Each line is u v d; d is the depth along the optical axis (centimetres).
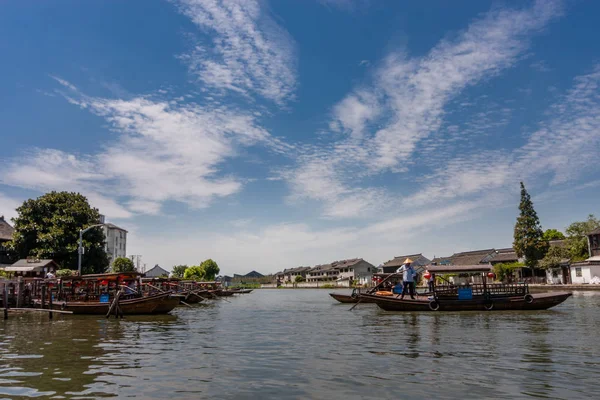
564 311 2436
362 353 1225
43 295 2578
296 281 12344
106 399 788
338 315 2536
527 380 898
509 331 1638
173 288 4172
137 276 2795
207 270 10331
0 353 1254
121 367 1055
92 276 2700
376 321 2100
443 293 2617
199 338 1576
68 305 2614
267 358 1166
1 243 4531
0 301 2745
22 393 823
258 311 3008
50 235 4144
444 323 1944
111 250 8762
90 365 1080
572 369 992
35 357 1191
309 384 886
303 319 2319
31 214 4300
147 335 1666
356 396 802
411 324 1936
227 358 1170
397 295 3045
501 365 1040
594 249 5494
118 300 2466
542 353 1189
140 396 807
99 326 1997
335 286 10519
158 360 1145
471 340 1428
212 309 3297
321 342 1446
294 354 1224
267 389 852
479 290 2648
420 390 833
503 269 6300
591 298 3450
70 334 1700
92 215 4516
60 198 4434
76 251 4281
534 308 2542
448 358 1131
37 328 1914
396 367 1032
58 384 891
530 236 5684
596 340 1404
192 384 892
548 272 5659
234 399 788
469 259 7856
